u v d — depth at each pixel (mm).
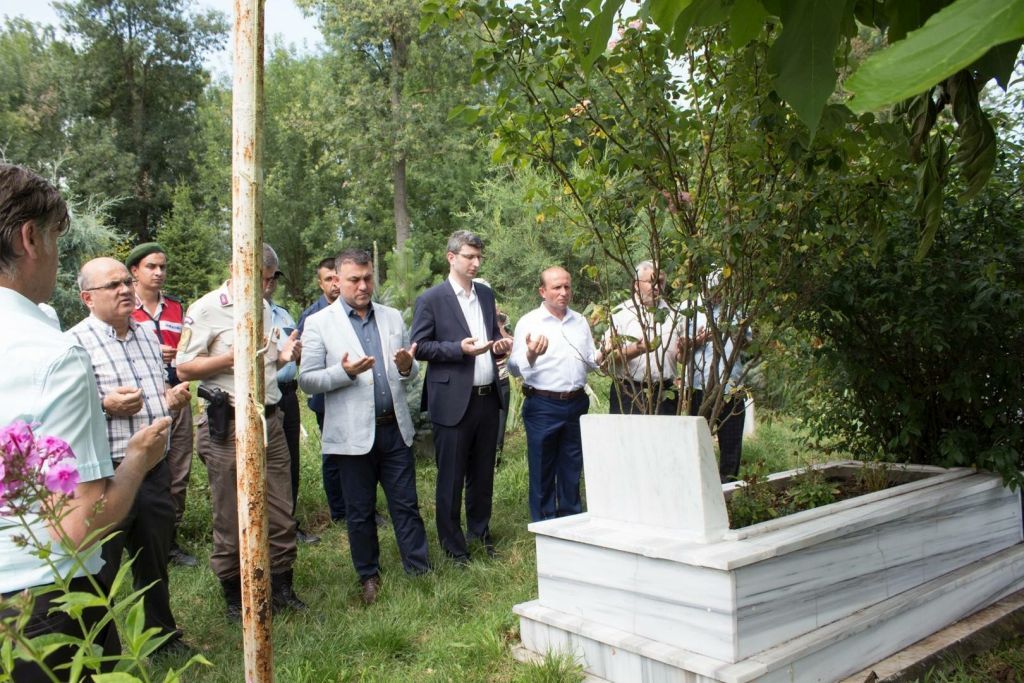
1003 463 3771
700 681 2740
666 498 3164
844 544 3113
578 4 1429
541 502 5461
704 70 3553
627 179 3535
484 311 5340
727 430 5859
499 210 12875
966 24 591
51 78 32750
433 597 4398
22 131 31328
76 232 11391
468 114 3480
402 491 4809
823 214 3529
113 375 3721
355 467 4609
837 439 4973
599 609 3270
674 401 5238
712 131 3484
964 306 3742
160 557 3795
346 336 4668
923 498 3490
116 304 3752
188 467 5711
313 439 8320
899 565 3355
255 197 1582
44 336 1789
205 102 39500
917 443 4375
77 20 34250
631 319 5152
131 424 3740
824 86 1073
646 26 3217
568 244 11812
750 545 2906
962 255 3791
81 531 1784
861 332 4203
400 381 4812
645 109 3334
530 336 5051
